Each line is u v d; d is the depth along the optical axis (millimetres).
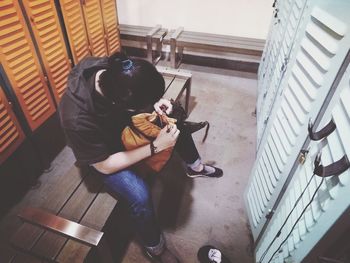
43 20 1543
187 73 2100
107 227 1180
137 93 754
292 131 905
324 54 732
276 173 1028
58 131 1851
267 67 1902
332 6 791
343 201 557
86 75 958
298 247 754
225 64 3041
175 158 1868
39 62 1556
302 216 757
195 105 2424
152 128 1107
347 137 563
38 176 1707
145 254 1332
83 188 1191
